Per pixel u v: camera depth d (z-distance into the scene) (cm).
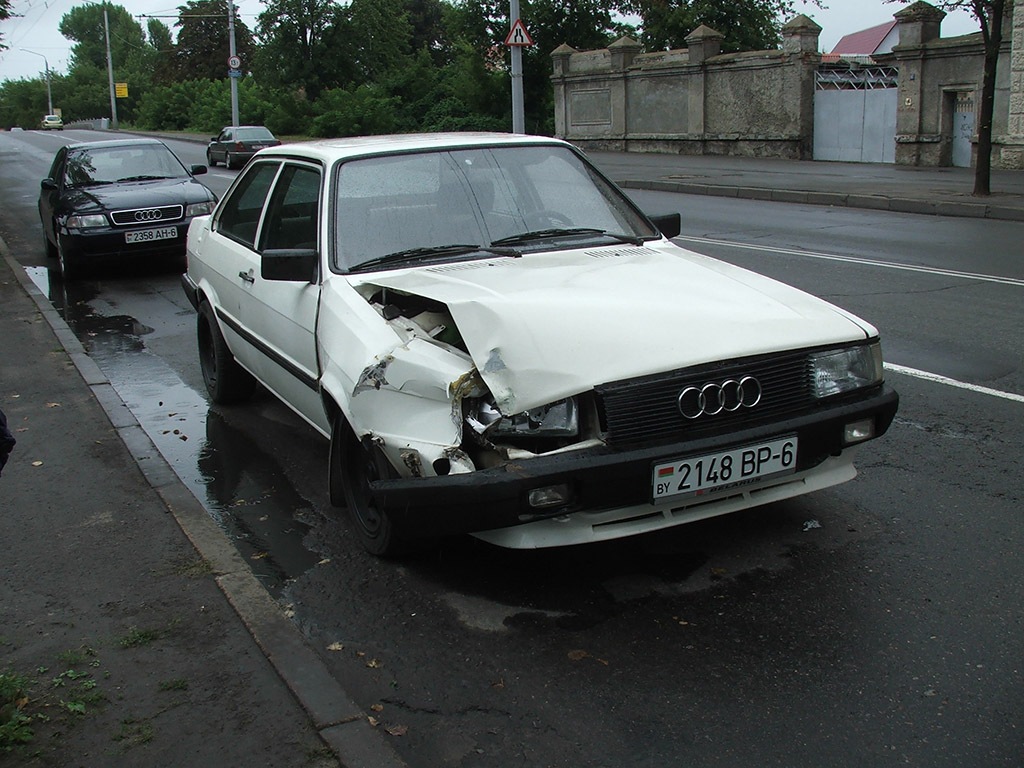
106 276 1238
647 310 371
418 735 297
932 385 616
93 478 504
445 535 353
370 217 453
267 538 445
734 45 3650
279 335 491
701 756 281
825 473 393
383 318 395
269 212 534
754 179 2045
